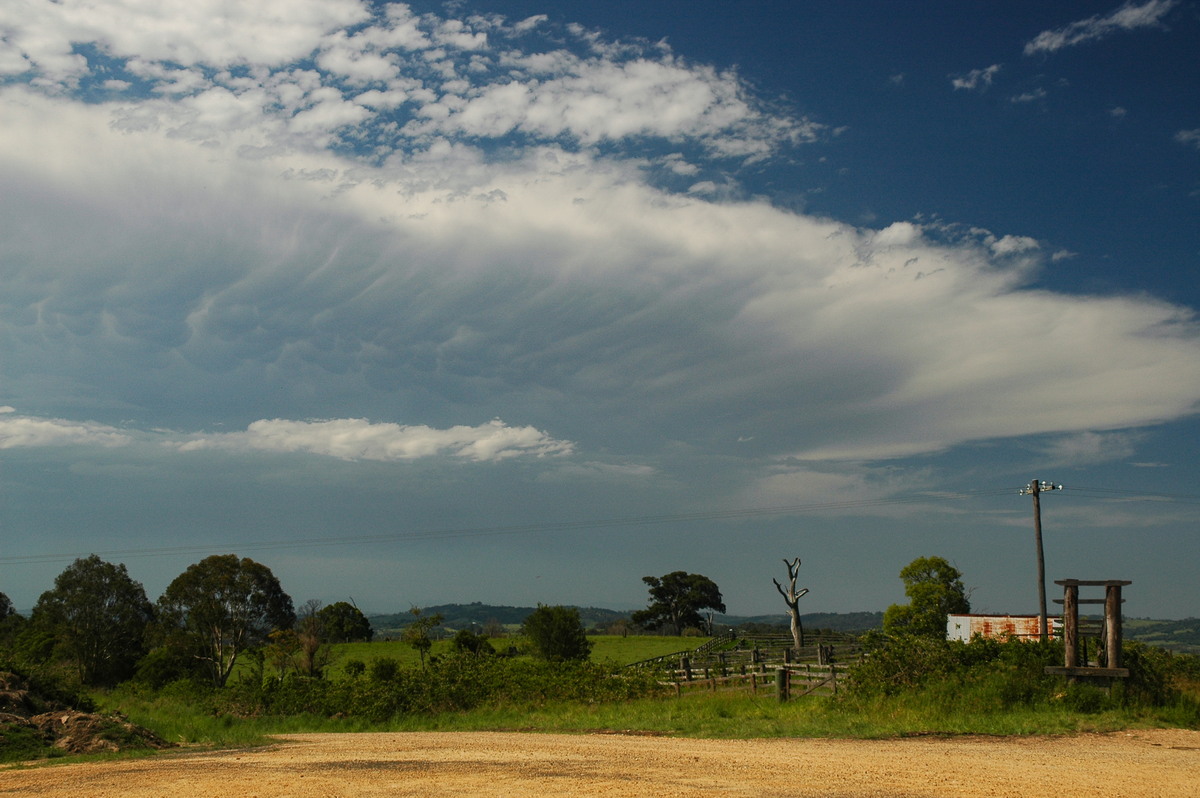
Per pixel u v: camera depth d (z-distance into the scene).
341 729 25.02
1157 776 10.63
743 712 20.55
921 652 20.23
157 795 10.48
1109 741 14.11
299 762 13.78
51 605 65.62
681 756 13.26
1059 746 13.59
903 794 9.46
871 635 31.41
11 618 87.38
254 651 53.38
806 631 69.75
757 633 70.12
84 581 66.44
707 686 29.19
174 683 35.38
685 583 122.81
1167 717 16.05
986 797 9.28
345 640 109.38
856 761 12.14
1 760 15.63
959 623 37.66
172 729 22.27
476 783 10.77
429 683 28.83
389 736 20.11
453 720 24.75
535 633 53.88
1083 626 26.98
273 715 28.36
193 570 64.62
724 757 12.97
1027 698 17.83
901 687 19.56
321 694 29.20
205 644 63.91
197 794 10.45
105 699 36.84
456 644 58.88
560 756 13.66
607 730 19.02
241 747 17.77
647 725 18.89
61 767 14.16
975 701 17.70
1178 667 20.00
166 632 64.19
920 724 16.17
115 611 66.75
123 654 66.94
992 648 20.11
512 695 27.97
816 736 15.63
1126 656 18.19
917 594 56.22
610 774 11.31
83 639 64.12
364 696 27.97
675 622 122.44
